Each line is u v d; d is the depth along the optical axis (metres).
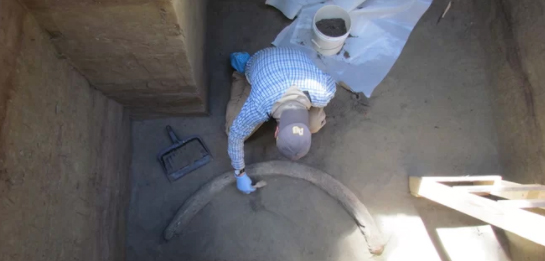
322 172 2.25
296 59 1.79
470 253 2.16
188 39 1.67
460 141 2.37
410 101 2.44
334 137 2.35
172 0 1.33
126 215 2.16
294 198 2.24
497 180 2.01
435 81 2.48
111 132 1.96
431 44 2.56
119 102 2.04
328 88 1.89
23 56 1.26
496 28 2.46
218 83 2.43
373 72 2.48
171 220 2.17
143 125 2.32
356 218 2.18
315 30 2.34
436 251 2.17
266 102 1.68
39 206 1.32
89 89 1.75
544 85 2.06
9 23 1.18
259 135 2.34
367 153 2.33
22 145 1.23
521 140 2.19
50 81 1.42
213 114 2.38
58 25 1.38
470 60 2.53
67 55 1.54
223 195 2.23
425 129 2.38
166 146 2.30
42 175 1.34
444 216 2.23
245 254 2.15
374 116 2.40
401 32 2.56
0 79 1.13
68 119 1.54
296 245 2.17
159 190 2.24
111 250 1.93
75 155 1.59
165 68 1.73
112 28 1.44
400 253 2.16
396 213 2.23
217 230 2.18
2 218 1.12
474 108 2.43
